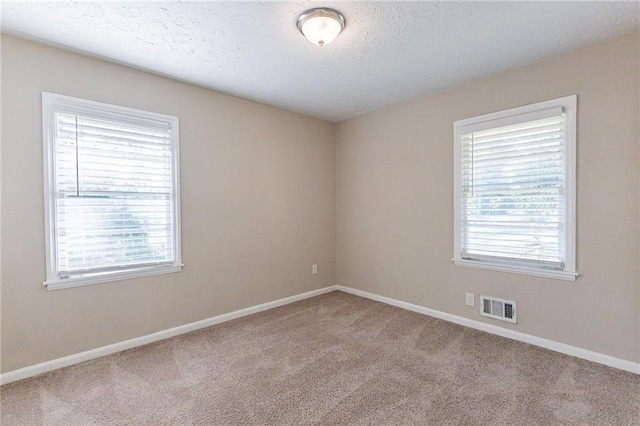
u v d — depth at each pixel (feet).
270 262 12.02
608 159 7.36
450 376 7.07
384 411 5.92
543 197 8.38
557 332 8.20
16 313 7.12
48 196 7.47
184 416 5.84
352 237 13.80
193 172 9.95
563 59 7.92
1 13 6.13
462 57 8.09
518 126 8.79
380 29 6.78
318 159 13.70
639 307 7.06
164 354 8.29
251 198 11.44
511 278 9.01
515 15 6.31
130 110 8.68
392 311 11.47
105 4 5.85
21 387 6.79
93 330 8.13
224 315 10.67
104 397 6.42
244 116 11.21
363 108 12.31
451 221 10.34
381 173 12.50
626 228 7.18
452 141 10.25
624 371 7.16
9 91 7.00
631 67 7.04
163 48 7.58
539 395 6.33
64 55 7.67
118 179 8.57
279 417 5.80
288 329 9.91
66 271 7.77
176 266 9.53
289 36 7.05
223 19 6.38
